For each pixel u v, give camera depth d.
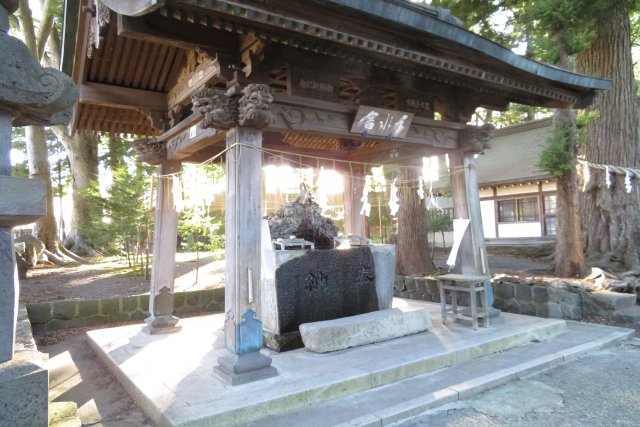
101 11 3.90
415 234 10.02
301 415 3.29
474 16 9.56
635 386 3.87
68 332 6.39
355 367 4.00
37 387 1.98
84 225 12.63
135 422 3.32
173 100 5.48
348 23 3.70
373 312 5.29
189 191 6.21
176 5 3.13
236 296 3.80
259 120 3.83
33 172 12.96
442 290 5.71
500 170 16.97
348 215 7.49
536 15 7.37
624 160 8.31
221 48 4.02
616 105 8.48
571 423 3.18
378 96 5.45
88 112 6.05
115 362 4.42
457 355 4.46
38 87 2.07
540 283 7.21
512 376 4.10
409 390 3.75
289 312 4.88
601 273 7.28
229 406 3.17
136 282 9.86
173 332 5.65
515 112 24.34
